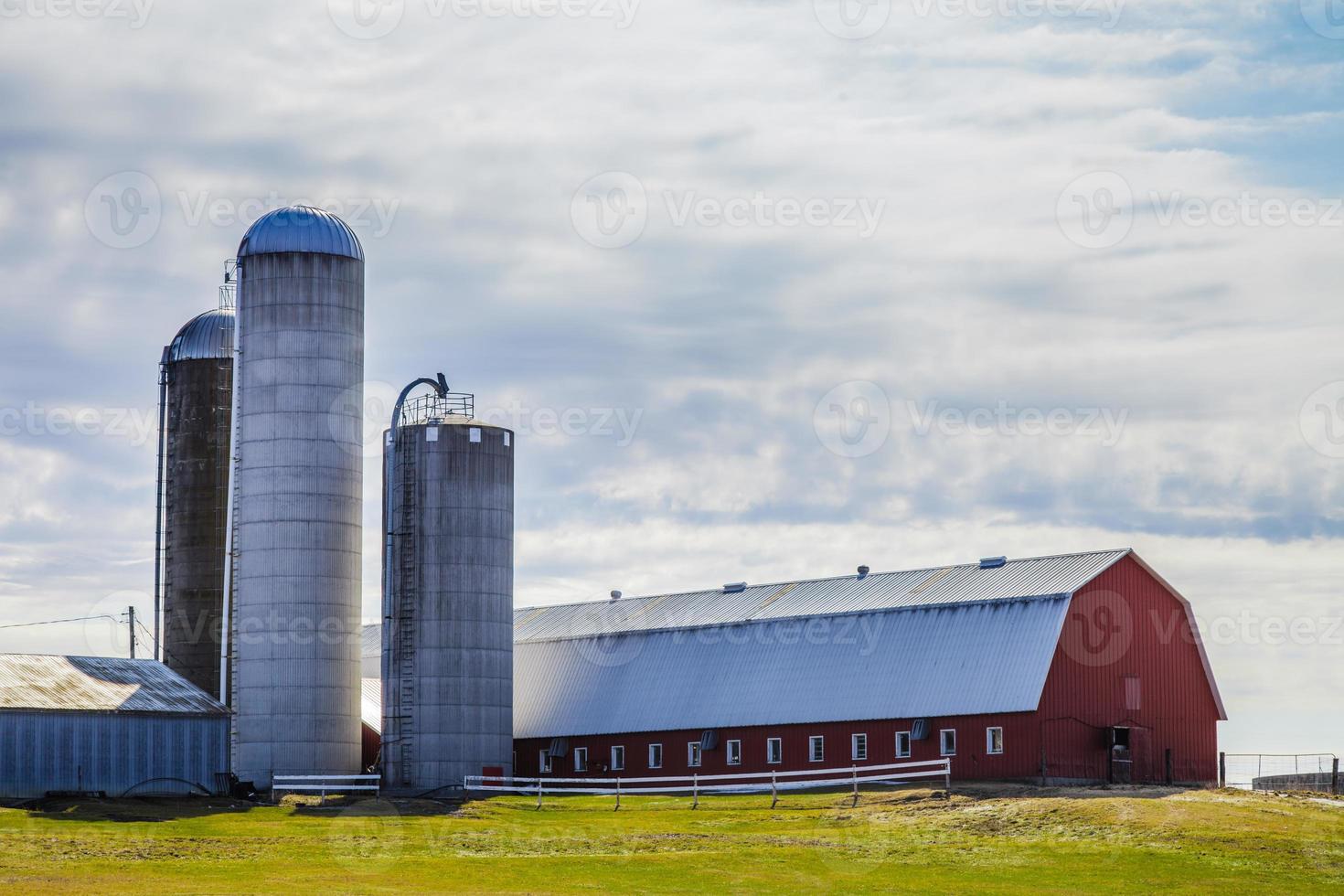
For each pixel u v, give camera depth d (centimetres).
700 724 9369
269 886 5503
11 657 8706
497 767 9075
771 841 6525
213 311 10344
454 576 9100
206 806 7975
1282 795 7212
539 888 5528
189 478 10050
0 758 7962
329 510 8956
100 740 8288
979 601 8806
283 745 8750
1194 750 8838
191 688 8994
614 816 7562
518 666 10506
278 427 8944
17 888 5391
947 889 5500
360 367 9162
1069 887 5512
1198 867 5778
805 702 9044
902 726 8638
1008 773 8238
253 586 8888
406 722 9000
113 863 6006
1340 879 5603
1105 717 8462
